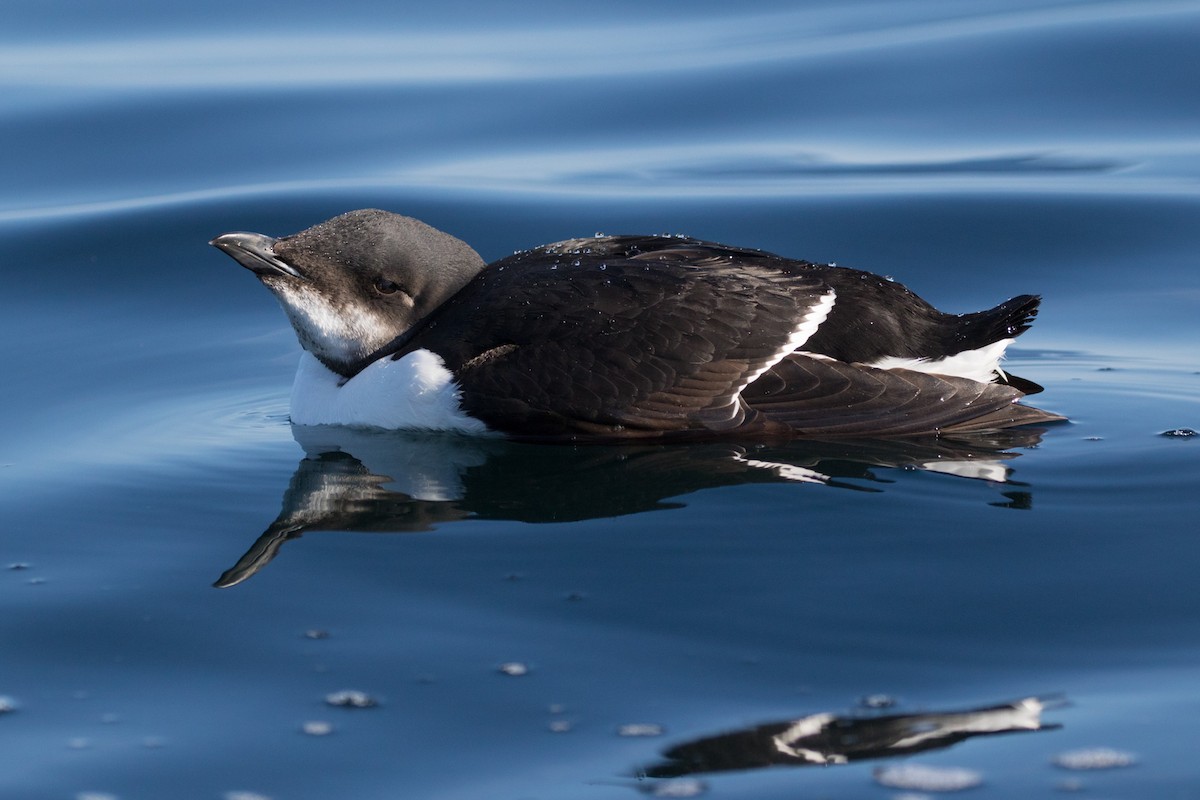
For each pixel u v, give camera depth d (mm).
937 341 10266
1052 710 6598
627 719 6602
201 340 13414
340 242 10648
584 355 9922
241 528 8961
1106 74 18875
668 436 10000
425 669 7094
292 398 11281
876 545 8383
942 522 8695
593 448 10078
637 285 10047
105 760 6398
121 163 17516
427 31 21906
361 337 10828
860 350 10133
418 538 8703
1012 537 8469
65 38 21531
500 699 6801
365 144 17875
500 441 10297
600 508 9039
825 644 7238
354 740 6508
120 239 15469
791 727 6508
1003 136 17734
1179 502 8922
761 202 16016
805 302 10078
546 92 19375
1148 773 6082
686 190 16438
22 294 14398
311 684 6988
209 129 18297
